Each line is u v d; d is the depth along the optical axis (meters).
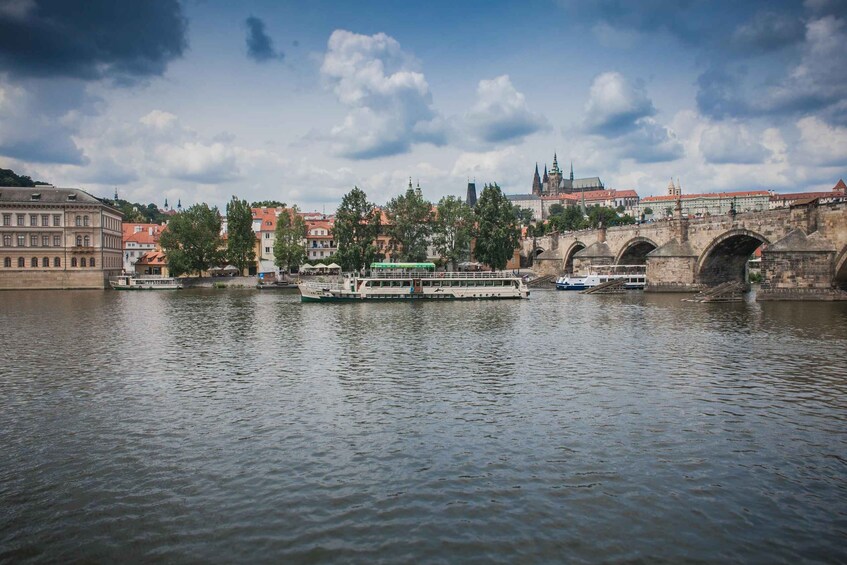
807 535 17.14
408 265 109.06
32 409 29.73
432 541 16.78
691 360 41.66
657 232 123.25
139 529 17.56
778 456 23.00
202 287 153.38
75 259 146.38
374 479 20.88
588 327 60.84
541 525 17.67
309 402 30.75
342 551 16.33
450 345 49.06
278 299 108.38
